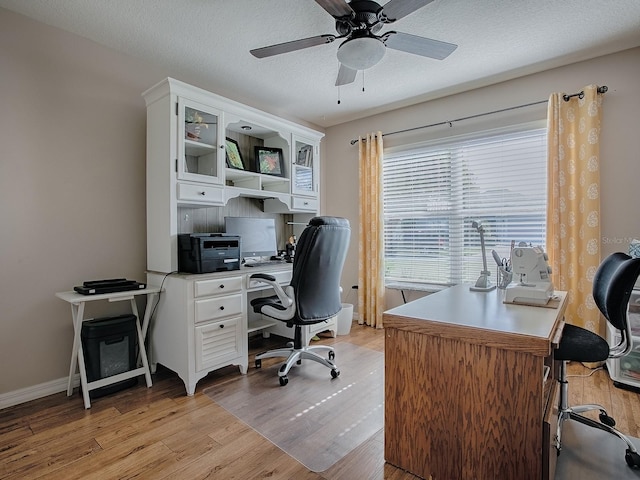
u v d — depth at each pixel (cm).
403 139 376
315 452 159
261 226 331
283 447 162
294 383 234
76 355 213
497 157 318
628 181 253
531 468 115
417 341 139
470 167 334
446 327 129
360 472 145
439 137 349
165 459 153
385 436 150
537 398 114
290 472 145
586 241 261
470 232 335
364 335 347
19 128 208
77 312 211
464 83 313
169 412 195
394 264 389
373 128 398
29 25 211
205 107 252
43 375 218
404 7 162
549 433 116
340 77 233
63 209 226
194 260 232
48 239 220
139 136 263
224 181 265
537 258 167
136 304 257
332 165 436
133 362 231
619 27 226
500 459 121
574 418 165
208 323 230
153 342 250
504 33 232
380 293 375
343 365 266
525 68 283
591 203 259
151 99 247
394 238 389
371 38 177
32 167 213
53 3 198
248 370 259
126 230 256
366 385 231
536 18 216
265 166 321
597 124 258
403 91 330
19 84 208
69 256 229
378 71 288
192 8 204
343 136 425
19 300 209
